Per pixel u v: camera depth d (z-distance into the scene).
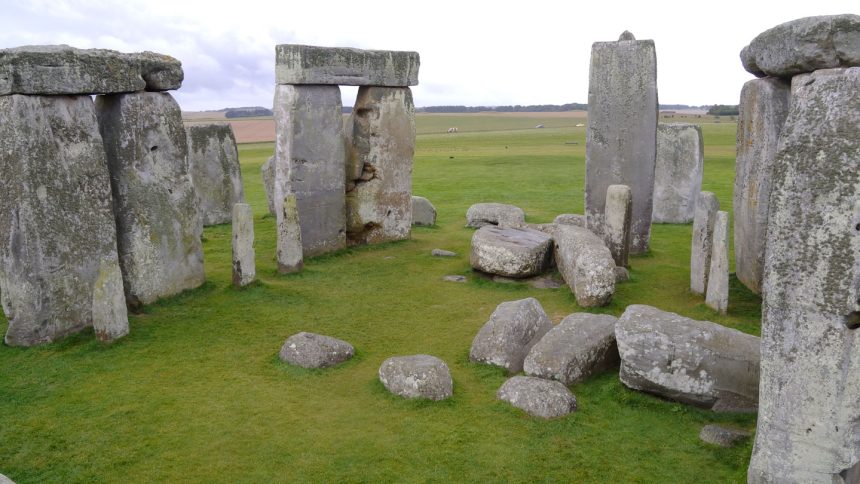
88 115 8.87
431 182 25.62
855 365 4.14
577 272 10.09
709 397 6.47
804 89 4.39
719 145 41.25
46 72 8.20
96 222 9.01
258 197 22.86
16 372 7.69
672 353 6.52
